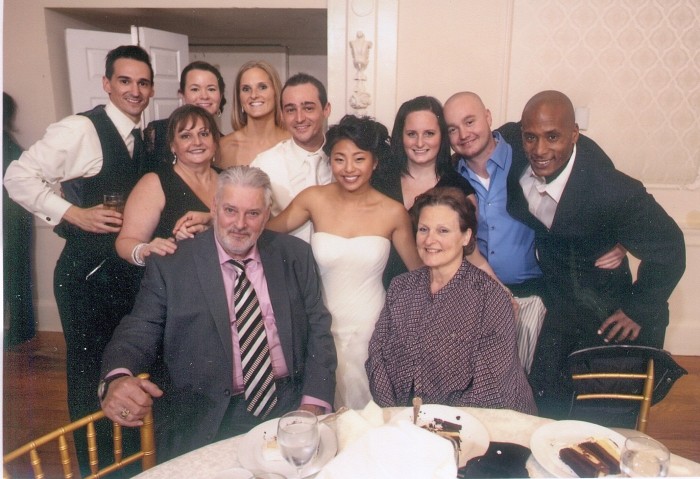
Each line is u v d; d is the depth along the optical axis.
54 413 2.03
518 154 1.83
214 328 1.48
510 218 1.86
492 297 1.42
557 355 1.85
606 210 1.74
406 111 1.77
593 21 1.94
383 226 1.80
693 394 2.07
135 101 1.99
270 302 1.55
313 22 2.72
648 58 1.95
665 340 2.18
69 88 2.49
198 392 1.50
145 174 1.88
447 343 1.43
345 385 1.87
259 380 1.51
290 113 1.90
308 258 1.63
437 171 1.83
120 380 1.23
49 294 2.37
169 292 1.46
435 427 1.03
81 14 2.49
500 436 1.04
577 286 1.84
